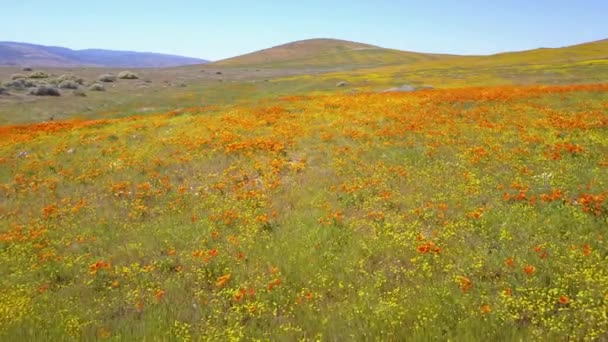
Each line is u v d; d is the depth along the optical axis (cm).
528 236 976
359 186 1385
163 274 969
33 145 2406
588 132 1788
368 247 994
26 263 1068
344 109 2914
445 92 3484
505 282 797
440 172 1472
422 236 1016
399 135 1997
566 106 2503
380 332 687
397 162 1619
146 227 1238
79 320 792
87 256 1079
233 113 2998
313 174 1573
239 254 991
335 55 17125
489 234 1020
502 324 670
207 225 1206
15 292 902
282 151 1897
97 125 3044
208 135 2281
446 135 1920
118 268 988
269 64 15538
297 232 1105
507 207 1144
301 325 734
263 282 889
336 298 822
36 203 1555
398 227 1095
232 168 1705
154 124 2802
